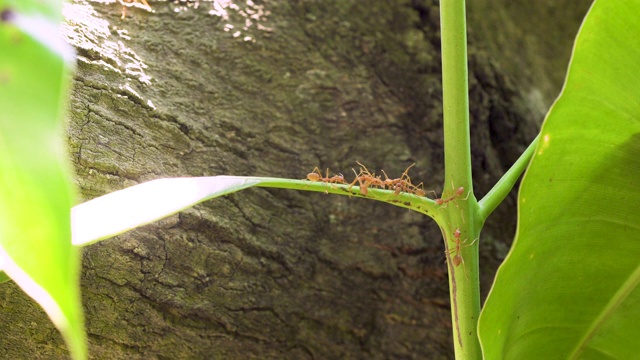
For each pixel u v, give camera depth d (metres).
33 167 0.08
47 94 0.08
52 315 0.09
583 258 0.16
